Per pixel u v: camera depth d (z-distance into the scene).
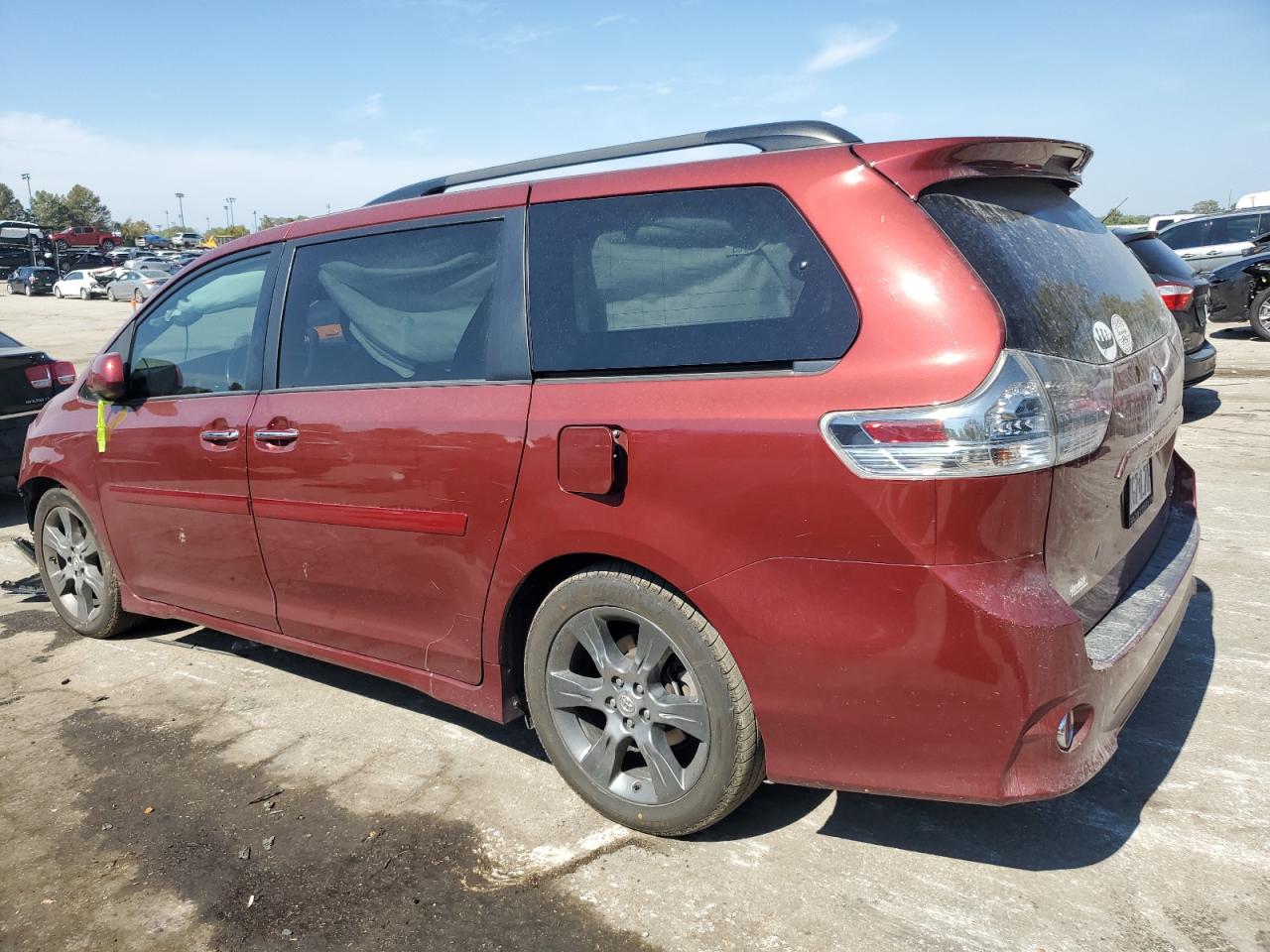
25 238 57.38
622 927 2.39
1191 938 2.25
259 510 3.46
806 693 2.33
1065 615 2.15
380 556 3.13
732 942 2.32
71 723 3.72
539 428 2.67
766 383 2.33
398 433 2.99
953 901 2.42
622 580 2.61
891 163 2.34
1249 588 4.43
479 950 2.35
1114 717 2.35
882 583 2.18
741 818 2.85
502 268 2.88
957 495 2.08
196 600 3.92
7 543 6.57
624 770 2.87
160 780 3.25
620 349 2.60
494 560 2.83
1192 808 2.77
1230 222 16.36
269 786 3.17
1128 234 8.38
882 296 2.22
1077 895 2.42
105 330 27.47
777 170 2.46
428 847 2.78
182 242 74.88
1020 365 2.11
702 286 2.50
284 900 2.57
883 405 2.14
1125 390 2.52
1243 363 11.34
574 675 2.82
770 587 2.31
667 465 2.42
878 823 2.79
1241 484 6.23
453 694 3.08
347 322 3.27
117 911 2.57
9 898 2.65
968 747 2.19
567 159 3.01
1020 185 2.68
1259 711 3.30
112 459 4.05
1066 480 2.21
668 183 2.63
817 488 2.21
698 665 2.51
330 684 3.97
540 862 2.68
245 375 3.55
